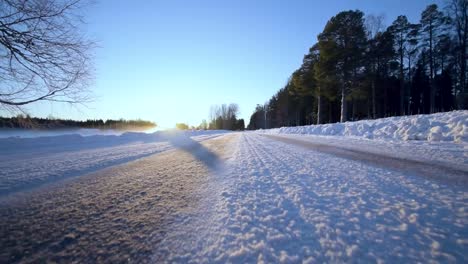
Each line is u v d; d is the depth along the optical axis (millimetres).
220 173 4027
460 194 2502
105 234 1841
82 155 6805
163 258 1488
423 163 4176
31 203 2613
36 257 1536
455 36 22000
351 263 1371
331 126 14703
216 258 1467
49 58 4230
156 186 3271
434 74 27578
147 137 17281
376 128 10578
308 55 23875
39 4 3863
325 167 4141
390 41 21172
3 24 3691
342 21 19406
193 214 2188
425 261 1364
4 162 5500
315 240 1637
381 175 3414
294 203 2367
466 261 1354
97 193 2971
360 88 20812
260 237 1701
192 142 12344
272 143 9836
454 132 6809
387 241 1591
